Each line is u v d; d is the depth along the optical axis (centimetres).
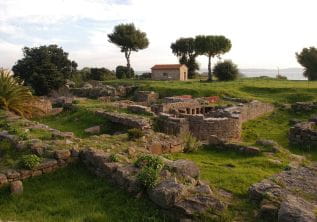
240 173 1273
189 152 1753
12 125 1884
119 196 1023
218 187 1101
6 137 1596
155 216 904
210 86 5031
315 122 2430
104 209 972
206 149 1816
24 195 1090
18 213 988
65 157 1280
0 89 2588
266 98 4206
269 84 5319
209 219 838
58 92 5125
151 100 4112
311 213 779
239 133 2497
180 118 2319
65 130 2419
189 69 8362
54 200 1053
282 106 3612
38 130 1788
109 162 1194
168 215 895
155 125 2356
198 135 2344
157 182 981
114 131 2348
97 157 1227
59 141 1459
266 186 998
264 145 1758
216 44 6631
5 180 1125
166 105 3100
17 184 1099
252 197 967
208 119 2350
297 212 777
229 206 925
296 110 3381
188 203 889
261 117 3288
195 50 7688
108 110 2778
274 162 1458
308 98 4053
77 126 2548
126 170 1106
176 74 7481
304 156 1869
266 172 1323
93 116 2648
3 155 1421
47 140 1522
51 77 5044
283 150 1702
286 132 2658
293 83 5581
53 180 1195
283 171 1277
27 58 5256
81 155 1316
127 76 8325
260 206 901
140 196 988
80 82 6506
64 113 3111
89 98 4591
